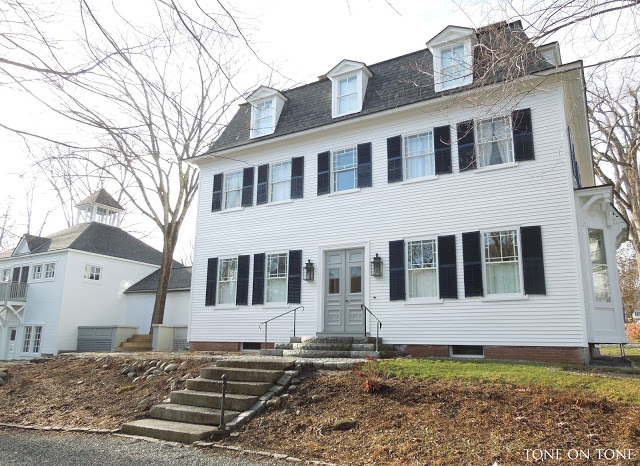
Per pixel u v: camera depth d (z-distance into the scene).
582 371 9.82
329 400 8.28
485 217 12.86
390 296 13.81
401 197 14.24
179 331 22.78
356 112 15.59
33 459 6.46
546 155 12.32
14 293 27.08
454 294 12.88
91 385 11.65
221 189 18.12
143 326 27.72
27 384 12.39
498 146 13.14
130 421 8.59
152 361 12.27
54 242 28.58
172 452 6.75
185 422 8.36
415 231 13.84
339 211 15.28
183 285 26.58
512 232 12.52
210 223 18.06
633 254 38.94
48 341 25.47
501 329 12.16
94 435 8.00
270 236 16.55
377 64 16.59
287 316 15.53
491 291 12.54
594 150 23.27
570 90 13.42
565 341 11.37
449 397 7.53
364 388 8.27
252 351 15.98
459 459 5.75
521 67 6.43
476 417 6.77
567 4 5.58
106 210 32.00
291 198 16.36
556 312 11.58
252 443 7.05
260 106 18.06
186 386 9.84
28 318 27.03
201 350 17.12
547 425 6.26
